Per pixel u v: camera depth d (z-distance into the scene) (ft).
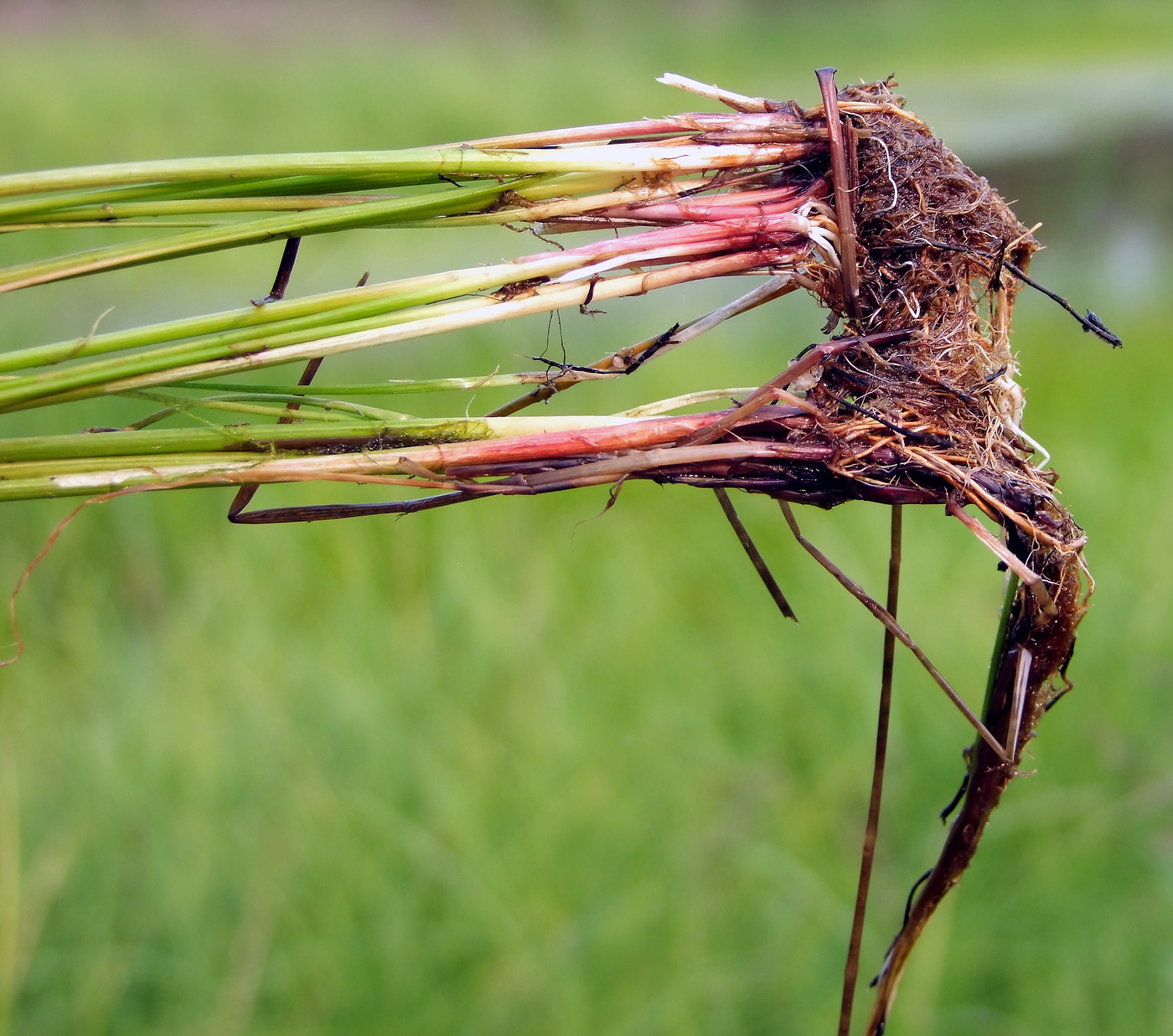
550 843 2.00
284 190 1.25
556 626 2.54
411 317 1.26
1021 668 1.32
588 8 13.37
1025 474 1.31
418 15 12.94
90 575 2.82
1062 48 12.46
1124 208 5.90
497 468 1.27
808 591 2.67
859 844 2.14
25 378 1.23
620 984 1.84
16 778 2.10
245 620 2.55
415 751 2.16
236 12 12.45
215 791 2.07
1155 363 3.82
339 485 2.97
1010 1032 1.83
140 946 1.88
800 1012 1.83
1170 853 2.05
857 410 1.29
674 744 2.26
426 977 1.85
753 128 1.28
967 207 1.30
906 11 13.82
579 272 1.27
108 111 6.95
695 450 1.27
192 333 1.24
